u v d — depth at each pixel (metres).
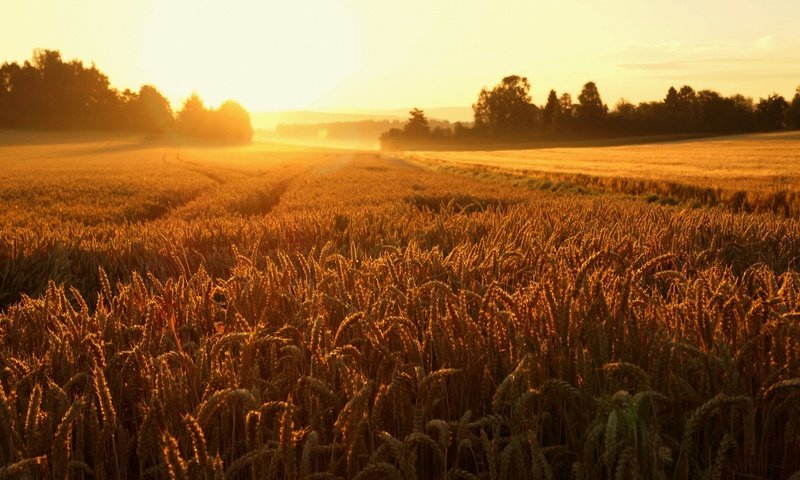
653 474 1.84
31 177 33.59
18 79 131.62
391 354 2.49
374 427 2.21
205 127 153.38
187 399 2.46
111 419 2.30
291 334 3.02
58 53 138.25
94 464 2.29
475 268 4.01
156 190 25.14
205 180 31.59
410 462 1.91
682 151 63.44
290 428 1.87
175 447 1.81
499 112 154.00
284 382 2.54
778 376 2.32
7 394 2.69
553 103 148.00
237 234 9.26
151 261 7.45
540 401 2.40
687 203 20.58
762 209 18.47
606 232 6.70
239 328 3.19
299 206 17.48
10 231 10.55
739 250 5.77
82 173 38.47
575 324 2.70
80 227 12.34
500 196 20.09
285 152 93.94
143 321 3.57
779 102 120.50
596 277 3.06
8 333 3.33
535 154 75.94
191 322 3.36
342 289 3.34
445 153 97.88
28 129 131.38
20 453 2.12
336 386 2.72
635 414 1.92
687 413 2.26
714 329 2.61
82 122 136.88
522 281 4.18
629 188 25.52
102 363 2.67
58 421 2.41
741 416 2.31
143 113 147.00
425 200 18.52
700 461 2.34
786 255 5.78
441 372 2.28
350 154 98.06
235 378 2.40
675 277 3.12
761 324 2.54
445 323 2.87
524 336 2.60
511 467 2.14
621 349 2.64
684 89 142.75
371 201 18.33
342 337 2.96
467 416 2.18
